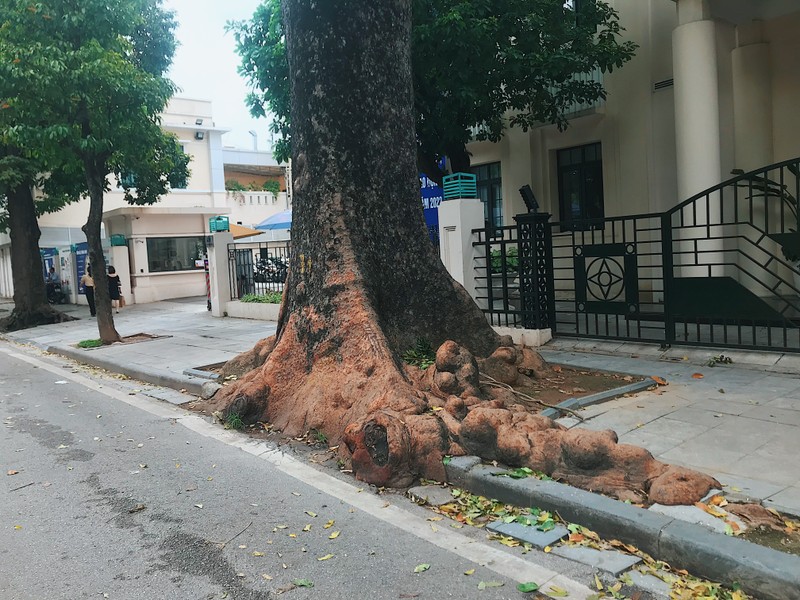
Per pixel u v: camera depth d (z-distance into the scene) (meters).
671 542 3.47
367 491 4.84
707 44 10.20
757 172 7.43
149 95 12.81
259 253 17.14
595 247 9.00
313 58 6.70
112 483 5.19
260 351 8.32
